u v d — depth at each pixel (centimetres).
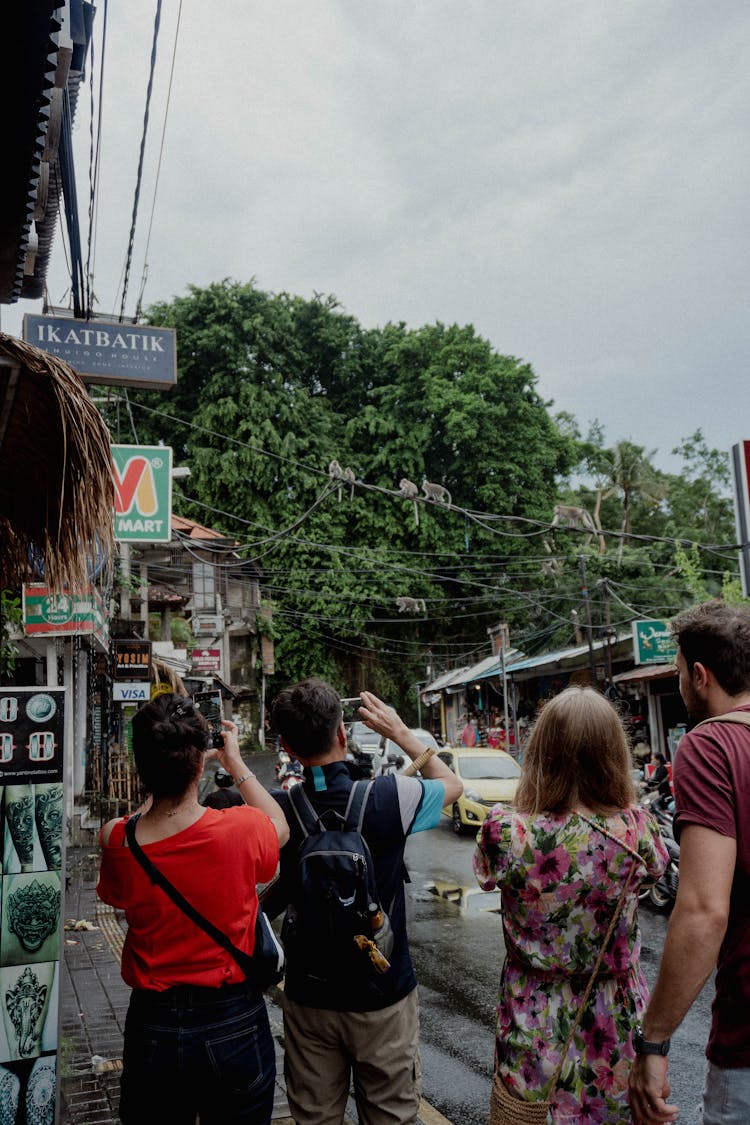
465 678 3098
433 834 1392
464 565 3788
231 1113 225
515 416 3969
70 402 362
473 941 744
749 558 1386
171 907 224
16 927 354
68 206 610
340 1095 249
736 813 186
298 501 3697
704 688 217
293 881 249
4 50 339
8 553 526
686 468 4441
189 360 3762
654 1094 184
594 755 228
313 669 3712
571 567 3675
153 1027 221
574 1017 221
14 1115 346
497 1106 223
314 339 4122
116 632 1755
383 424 3812
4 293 581
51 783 364
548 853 223
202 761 235
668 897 840
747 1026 185
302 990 244
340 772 254
